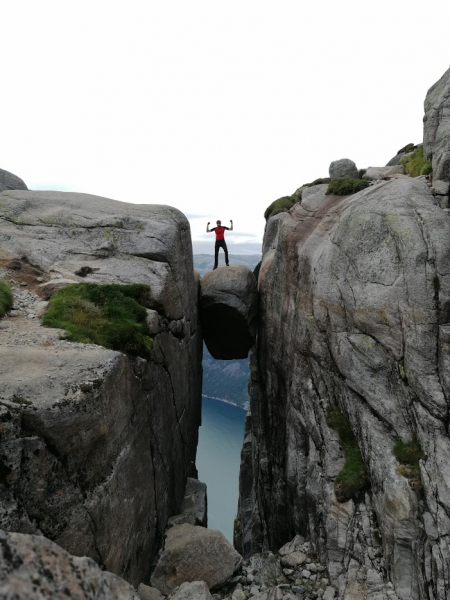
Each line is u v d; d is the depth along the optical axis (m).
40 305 15.16
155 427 15.30
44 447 8.43
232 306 28.48
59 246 18.97
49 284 16.38
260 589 15.02
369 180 27.80
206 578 14.42
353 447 16.92
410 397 14.88
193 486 22.25
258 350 32.03
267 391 29.00
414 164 25.64
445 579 11.56
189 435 24.36
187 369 22.95
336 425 17.78
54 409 8.56
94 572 4.35
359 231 18.34
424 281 15.06
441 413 13.60
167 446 17.31
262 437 31.28
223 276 29.59
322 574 15.27
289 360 23.83
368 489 15.48
